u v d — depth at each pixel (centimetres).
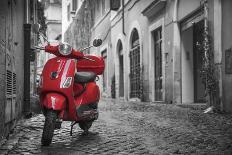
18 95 867
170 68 1484
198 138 626
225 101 1054
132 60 2061
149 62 1752
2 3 602
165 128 759
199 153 510
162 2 1529
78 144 596
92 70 715
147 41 1777
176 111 1112
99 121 910
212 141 594
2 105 588
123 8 2164
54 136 676
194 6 1282
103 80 2806
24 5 1063
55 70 593
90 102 661
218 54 1080
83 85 652
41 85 594
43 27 2020
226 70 1047
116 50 2358
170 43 1485
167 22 1520
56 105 569
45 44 639
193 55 1428
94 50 2936
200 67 1380
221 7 1077
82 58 635
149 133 699
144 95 1827
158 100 1689
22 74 977
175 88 1429
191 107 1213
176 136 655
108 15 2536
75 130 748
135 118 963
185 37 1434
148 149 544
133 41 2061
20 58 925
